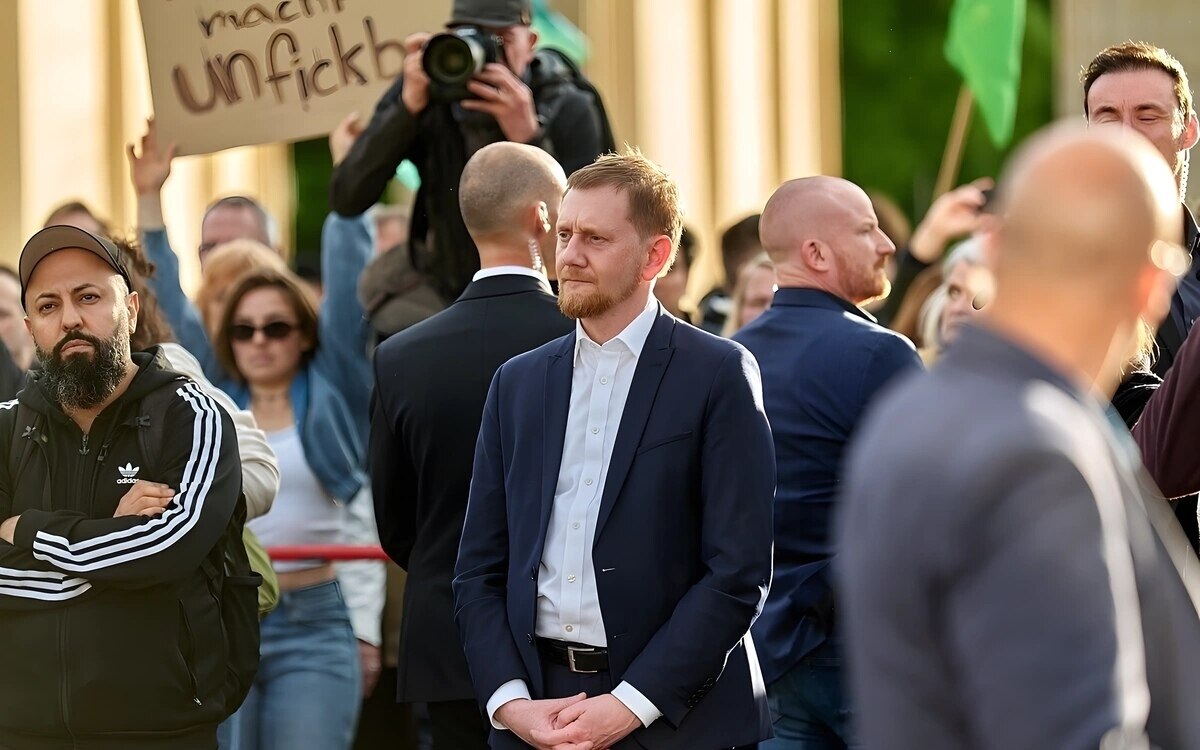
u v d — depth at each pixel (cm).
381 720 1398
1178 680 532
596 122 1339
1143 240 533
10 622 995
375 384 1104
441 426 1072
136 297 1057
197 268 2541
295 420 1459
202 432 1014
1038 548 496
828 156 2838
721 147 2623
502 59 1298
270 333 1459
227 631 1035
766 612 1108
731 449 914
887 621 523
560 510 928
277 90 1441
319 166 3250
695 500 923
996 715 495
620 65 2553
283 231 3020
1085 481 504
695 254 1647
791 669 1100
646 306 945
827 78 2833
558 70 1340
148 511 987
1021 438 506
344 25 1424
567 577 918
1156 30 3158
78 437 1018
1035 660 492
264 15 1441
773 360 1123
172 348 1226
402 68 1410
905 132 3328
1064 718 487
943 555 509
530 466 945
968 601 505
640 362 932
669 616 912
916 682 519
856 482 545
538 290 1087
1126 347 568
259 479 1211
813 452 1097
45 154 2036
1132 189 533
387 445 1095
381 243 1991
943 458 514
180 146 1473
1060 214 532
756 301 1551
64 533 982
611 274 923
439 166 1301
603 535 914
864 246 1135
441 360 1077
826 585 1095
